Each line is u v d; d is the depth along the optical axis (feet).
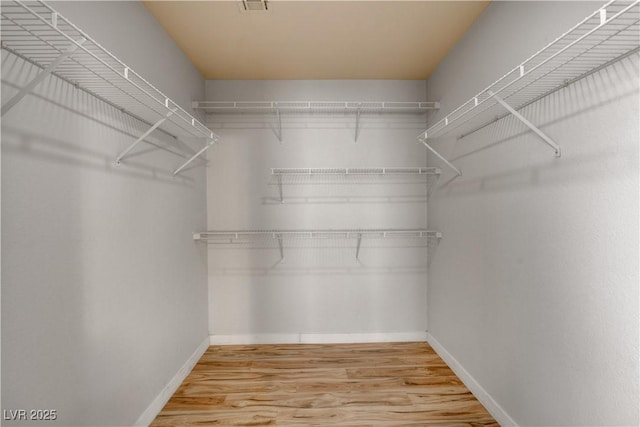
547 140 3.98
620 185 3.15
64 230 3.62
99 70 3.63
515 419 4.91
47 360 3.38
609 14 3.13
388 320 8.93
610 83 3.25
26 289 3.15
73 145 3.76
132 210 4.99
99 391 4.18
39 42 3.01
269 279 8.81
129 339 4.87
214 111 8.71
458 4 5.58
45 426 3.36
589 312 3.53
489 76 5.55
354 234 8.82
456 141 6.95
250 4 5.56
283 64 7.92
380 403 5.94
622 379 3.16
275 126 8.77
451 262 7.28
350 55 7.48
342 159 8.82
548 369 4.18
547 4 4.06
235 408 5.80
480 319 5.96
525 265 4.62
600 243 3.38
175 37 6.61
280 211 8.79
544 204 4.21
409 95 8.86
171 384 6.25
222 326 8.77
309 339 8.82
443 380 6.76
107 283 4.36
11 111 2.99
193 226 7.66
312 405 5.87
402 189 8.87
